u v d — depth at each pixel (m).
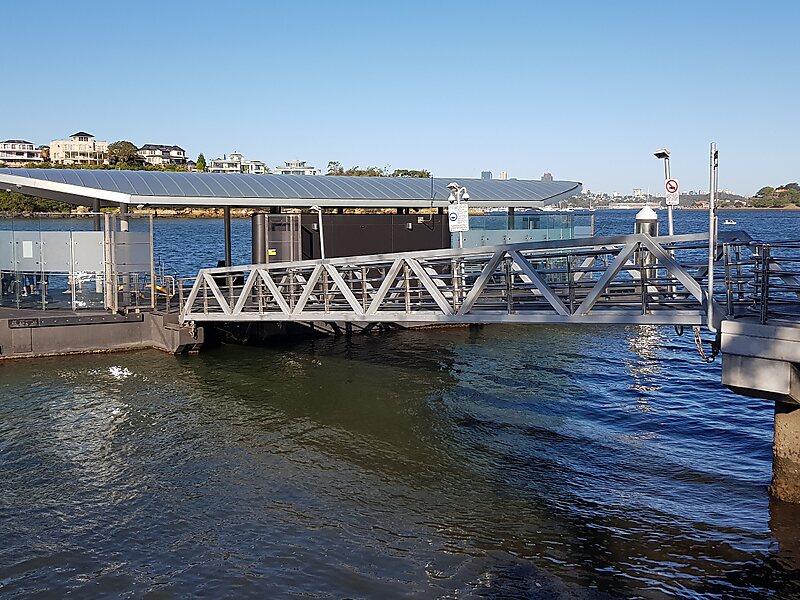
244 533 9.12
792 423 9.63
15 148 146.25
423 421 13.54
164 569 8.28
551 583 8.00
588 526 9.30
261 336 20.47
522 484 10.66
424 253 13.01
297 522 9.43
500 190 27.08
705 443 12.40
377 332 22.59
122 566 8.35
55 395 14.86
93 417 13.55
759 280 10.05
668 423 13.51
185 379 16.28
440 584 7.98
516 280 22.09
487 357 19.17
